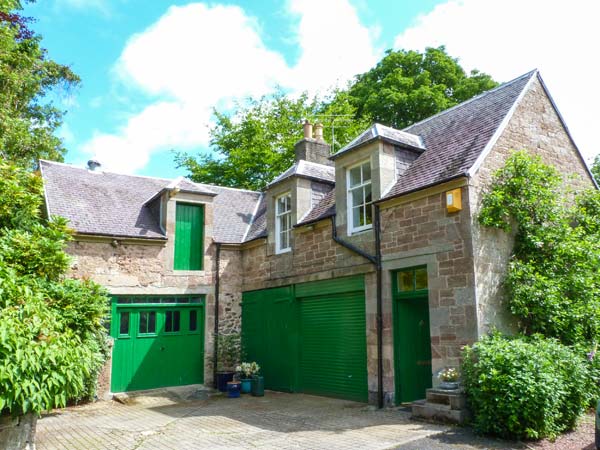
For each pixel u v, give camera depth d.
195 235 13.21
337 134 22.66
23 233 7.00
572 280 8.00
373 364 9.27
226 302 13.37
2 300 5.38
